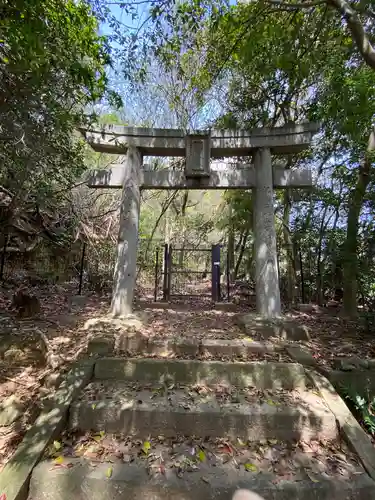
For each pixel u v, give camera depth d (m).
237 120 6.28
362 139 5.50
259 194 4.80
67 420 2.41
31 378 3.10
